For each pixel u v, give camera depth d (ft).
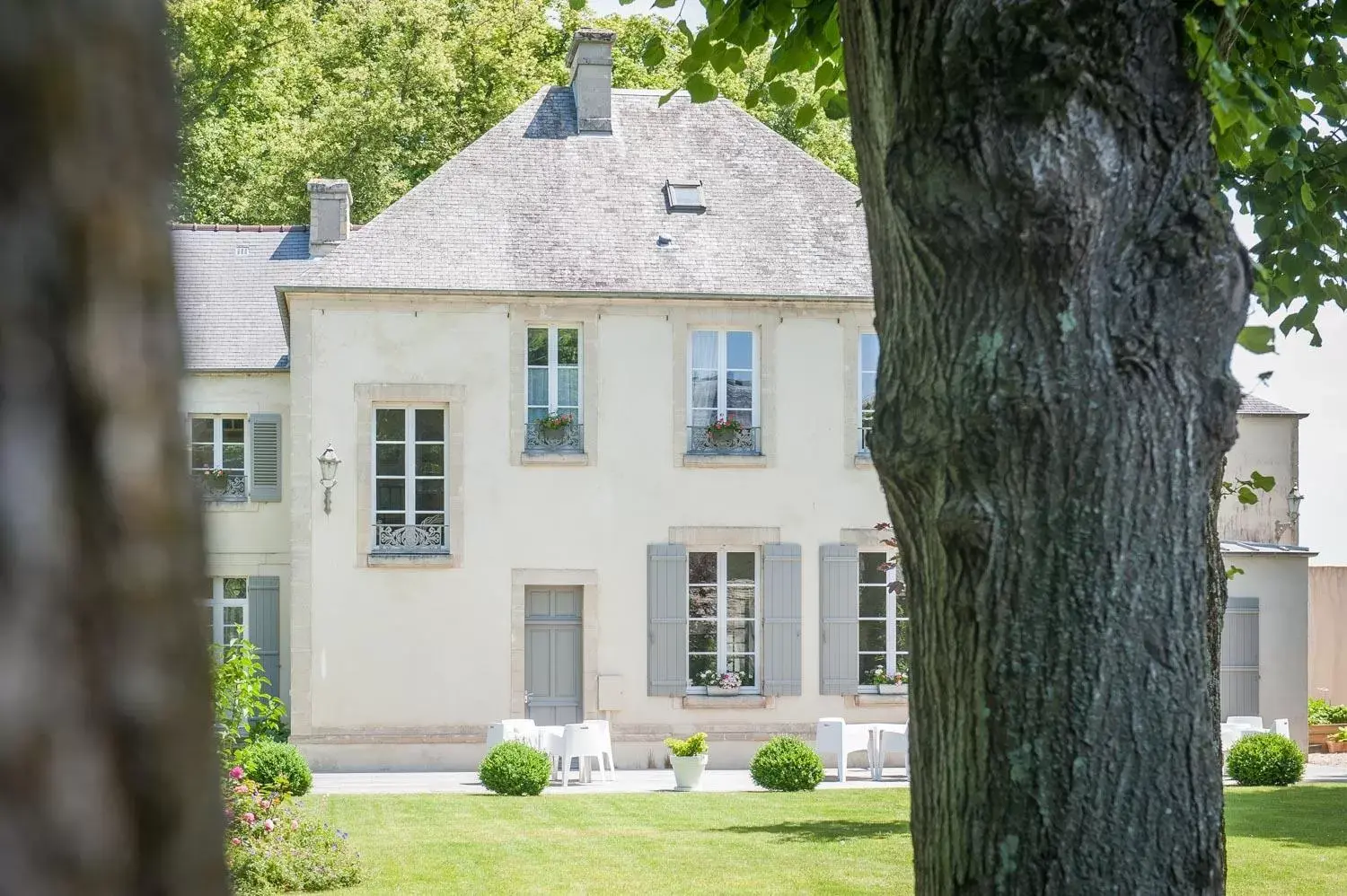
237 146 104.12
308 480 74.08
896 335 12.17
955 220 11.25
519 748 62.34
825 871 40.37
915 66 11.39
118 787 2.31
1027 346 11.24
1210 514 19.62
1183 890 11.31
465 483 75.00
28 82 2.28
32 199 2.29
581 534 75.56
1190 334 11.45
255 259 86.48
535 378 76.13
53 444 2.28
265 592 79.30
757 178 82.23
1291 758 67.97
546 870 40.47
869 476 77.41
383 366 74.79
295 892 37.11
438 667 74.33
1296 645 80.48
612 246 77.87
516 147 81.46
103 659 2.31
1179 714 11.34
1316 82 21.24
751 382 77.41
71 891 2.24
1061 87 10.93
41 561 2.25
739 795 62.08
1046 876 11.22
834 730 69.41
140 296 2.42
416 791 63.57
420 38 110.32
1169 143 11.31
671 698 75.72
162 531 2.40
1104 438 11.25
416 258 75.82
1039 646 11.28
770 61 20.90
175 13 2.75
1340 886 37.50
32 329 2.28
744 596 77.20
